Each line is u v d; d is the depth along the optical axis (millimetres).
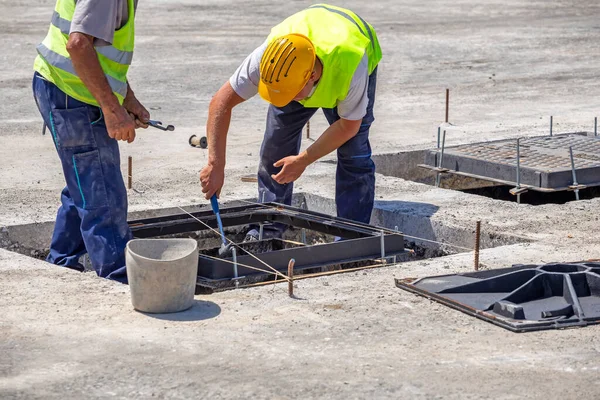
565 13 26438
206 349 4395
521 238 6383
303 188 8047
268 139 6773
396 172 9500
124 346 4434
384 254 5914
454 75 16344
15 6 26703
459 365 4199
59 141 5727
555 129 10984
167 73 16188
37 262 5797
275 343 4465
